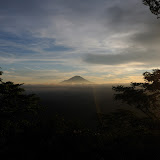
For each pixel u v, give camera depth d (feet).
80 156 27.76
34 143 34.24
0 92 61.00
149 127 42.37
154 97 47.93
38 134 38.34
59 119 46.47
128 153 26.66
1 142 37.19
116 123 46.29
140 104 49.01
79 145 31.94
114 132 42.37
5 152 30.73
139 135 36.60
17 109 60.95
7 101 60.95
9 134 41.11
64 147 31.65
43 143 33.76
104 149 29.19
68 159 27.22
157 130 40.11
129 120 47.19
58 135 39.09
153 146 28.50
